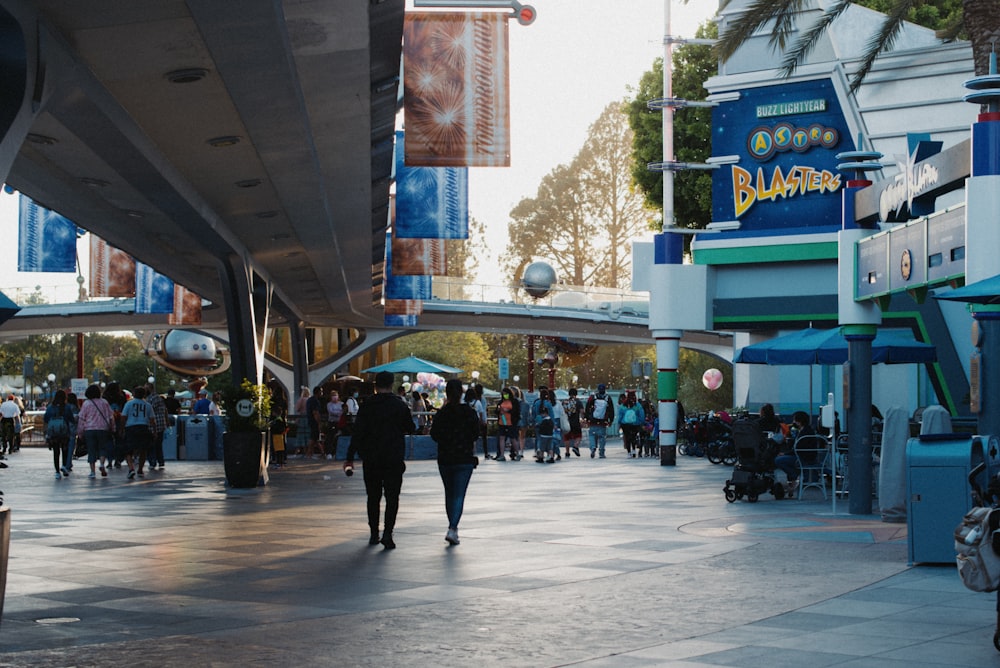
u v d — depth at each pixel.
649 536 13.88
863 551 12.33
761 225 31.14
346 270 41.00
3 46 11.92
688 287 31.41
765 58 31.28
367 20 14.20
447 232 28.12
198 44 14.25
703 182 47.53
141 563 11.68
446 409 13.26
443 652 7.27
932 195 14.44
